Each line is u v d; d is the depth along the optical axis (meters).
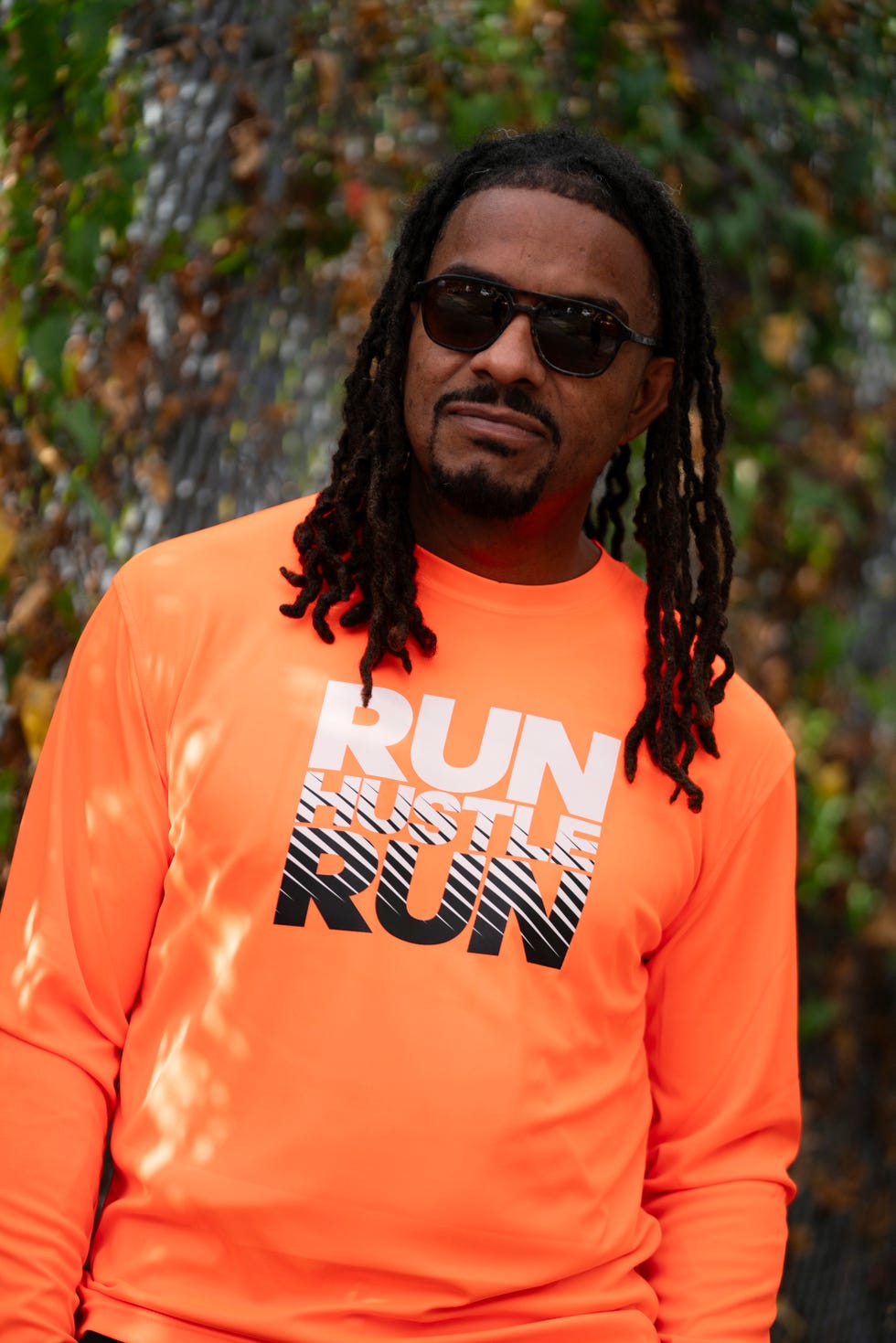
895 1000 3.76
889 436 3.77
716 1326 1.74
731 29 3.30
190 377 2.83
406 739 1.65
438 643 1.72
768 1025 1.88
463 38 3.02
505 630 1.75
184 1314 1.51
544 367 1.66
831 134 3.44
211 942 1.59
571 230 1.68
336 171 2.92
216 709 1.62
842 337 3.57
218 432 2.86
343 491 1.75
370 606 1.70
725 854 1.83
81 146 2.64
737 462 3.44
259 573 1.71
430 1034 1.55
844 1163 3.69
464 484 1.67
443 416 1.68
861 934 3.72
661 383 1.89
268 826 1.58
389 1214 1.52
